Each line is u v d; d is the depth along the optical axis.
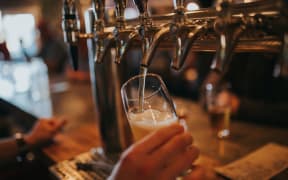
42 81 2.21
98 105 0.87
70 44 0.72
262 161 0.78
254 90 1.64
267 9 0.44
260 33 0.46
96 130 1.16
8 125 2.01
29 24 3.27
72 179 0.76
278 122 1.21
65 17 0.70
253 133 1.06
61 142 1.07
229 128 1.13
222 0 0.42
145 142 0.49
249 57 1.60
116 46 0.60
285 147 0.88
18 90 1.97
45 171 1.12
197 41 0.54
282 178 0.69
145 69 0.53
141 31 0.54
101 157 0.89
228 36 0.42
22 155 1.05
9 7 3.21
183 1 0.48
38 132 1.06
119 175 0.47
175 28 0.48
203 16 0.53
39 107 1.56
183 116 1.01
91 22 0.78
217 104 1.08
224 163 0.81
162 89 0.62
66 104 1.61
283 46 0.49
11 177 1.08
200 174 0.71
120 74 0.85
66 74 2.40
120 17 0.59
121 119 0.86
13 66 2.50
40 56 2.92
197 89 1.91
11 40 3.08
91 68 0.88
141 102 0.58
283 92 1.56
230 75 1.66
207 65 1.77
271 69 1.55
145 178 0.46
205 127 1.13
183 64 0.47
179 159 0.49
